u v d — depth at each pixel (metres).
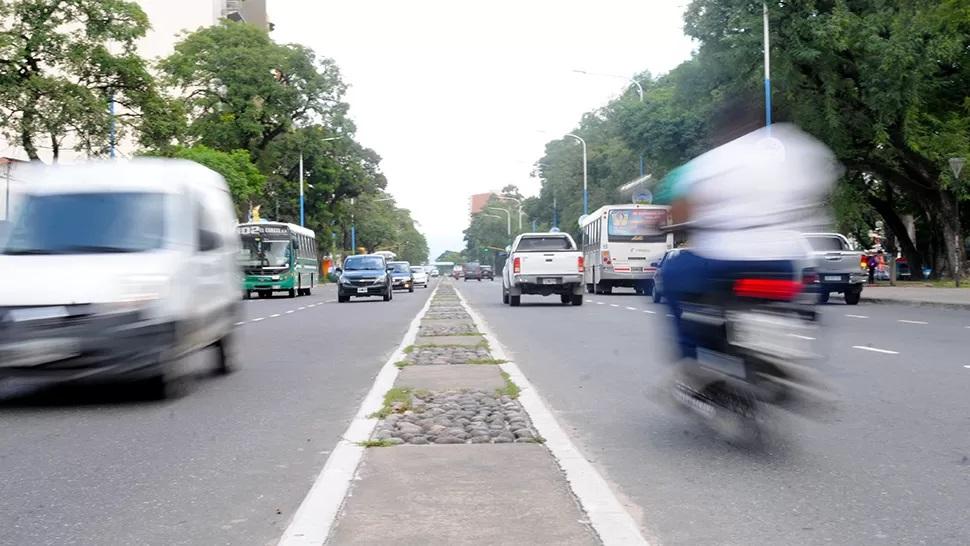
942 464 6.72
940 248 43.56
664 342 7.95
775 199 6.77
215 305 11.66
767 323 6.72
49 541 5.10
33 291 9.48
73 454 7.39
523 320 22.95
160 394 10.20
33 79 36.53
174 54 61.69
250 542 5.05
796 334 6.61
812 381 6.56
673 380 7.68
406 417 8.48
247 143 65.00
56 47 37.72
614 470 6.59
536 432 7.73
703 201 7.26
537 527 5.06
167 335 9.83
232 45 63.06
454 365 12.60
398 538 4.88
